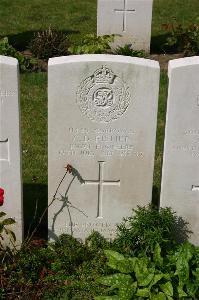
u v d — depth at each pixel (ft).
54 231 9.53
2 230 8.87
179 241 9.62
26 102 13.29
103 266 8.98
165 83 13.89
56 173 9.11
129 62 8.48
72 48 14.26
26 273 8.86
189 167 9.06
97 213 9.45
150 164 9.13
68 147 8.95
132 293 8.32
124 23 15.72
